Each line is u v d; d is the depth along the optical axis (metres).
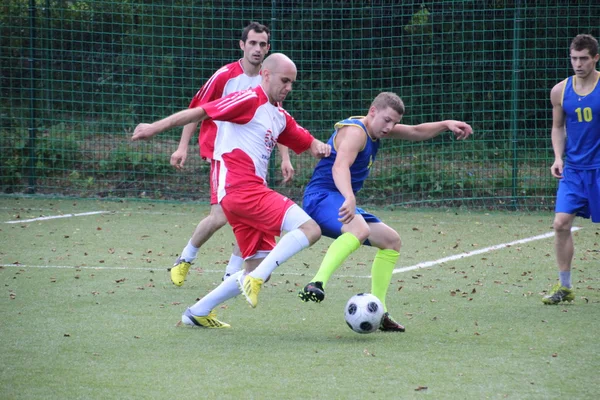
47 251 27.66
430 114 43.00
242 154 17.22
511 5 44.81
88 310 19.19
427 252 28.53
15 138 43.38
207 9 45.88
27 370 14.14
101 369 14.24
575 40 20.05
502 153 42.50
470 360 14.96
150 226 33.81
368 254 28.41
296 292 21.94
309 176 43.28
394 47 45.25
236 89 23.61
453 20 42.84
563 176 20.81
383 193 42.88
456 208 41.09
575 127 20.36
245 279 16.55
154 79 45.91
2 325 17.55
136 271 24.59
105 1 45.66
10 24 44.72
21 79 43.31
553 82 45.06
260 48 23.41
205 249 29.08
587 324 18.02
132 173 44.44
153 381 13.55
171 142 45.44
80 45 46.06
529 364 14.66
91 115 45.34
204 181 44.34
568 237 20.23
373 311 16.56
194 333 17.11
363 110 45.56
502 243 30.39
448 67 45.84
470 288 22.48
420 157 43.28
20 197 42.03
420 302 20.61
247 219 17.33
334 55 46.47
